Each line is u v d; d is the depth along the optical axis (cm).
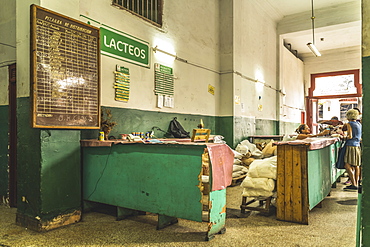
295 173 338
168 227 325
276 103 1104
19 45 339
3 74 441
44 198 317
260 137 826
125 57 481
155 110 546
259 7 933
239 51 782
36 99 307
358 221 206
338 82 1350
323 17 973
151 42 540
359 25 936
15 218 366
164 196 308
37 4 319
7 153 429
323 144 390
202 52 693
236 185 570
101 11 439
